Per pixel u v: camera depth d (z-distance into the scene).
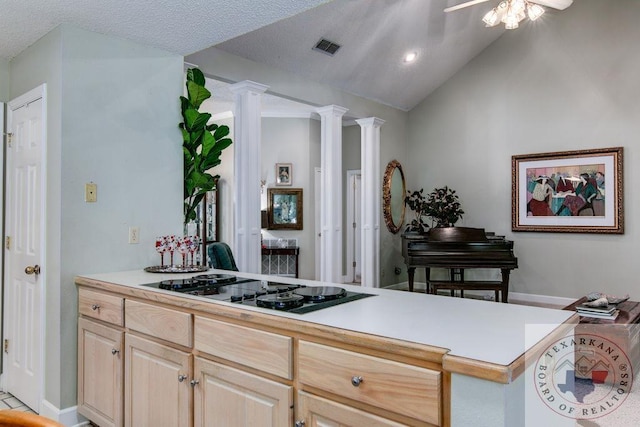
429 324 1.32
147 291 1.92
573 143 5.68
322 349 1.29
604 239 5.47
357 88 5.89
